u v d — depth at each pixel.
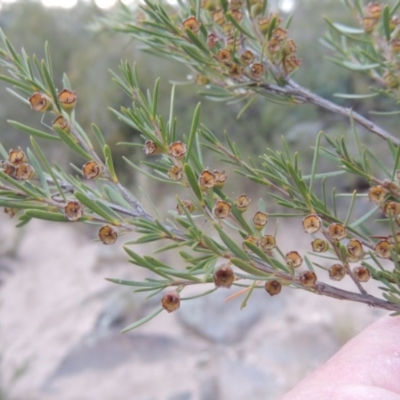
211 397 0.81
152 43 0.22
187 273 0.13
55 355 1.00
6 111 1.71
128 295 1.10
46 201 0.14
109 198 0.16
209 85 0.23
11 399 0.86
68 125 0.15
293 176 0.14
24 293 1.28
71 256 1.44
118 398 0.85
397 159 0.16
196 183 0.13
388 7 0.19
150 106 0.15
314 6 1.27
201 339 0.96
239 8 0.20
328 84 1.17
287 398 0.22
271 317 0.97
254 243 0.14
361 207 1.01
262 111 1.37
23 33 1.96
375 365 0.22
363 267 0.15
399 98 0.21
